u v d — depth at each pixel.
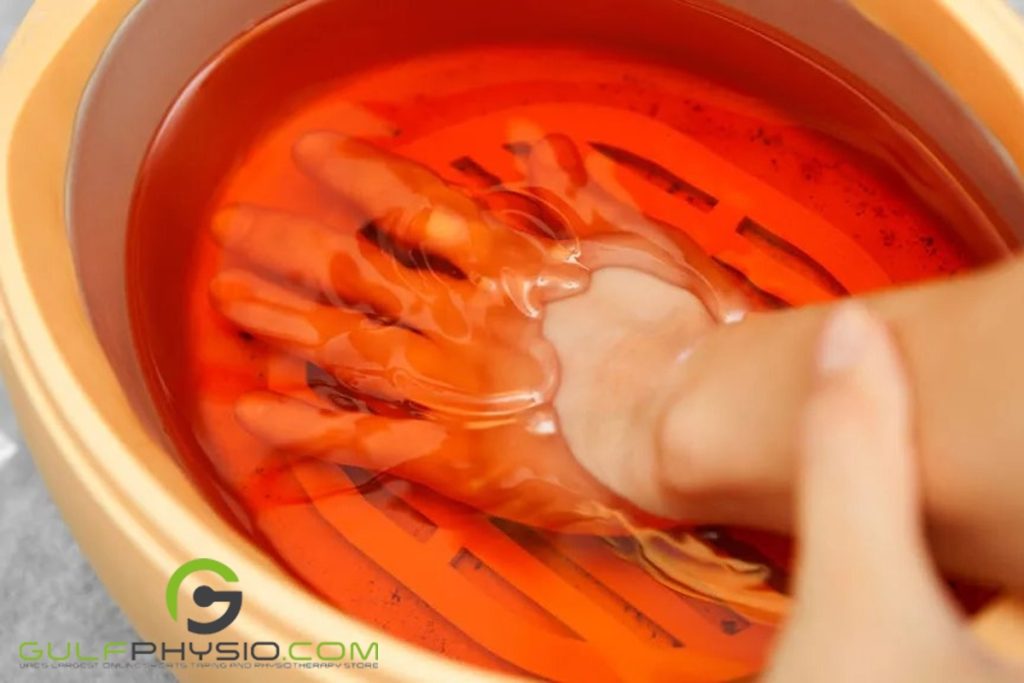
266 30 0.88
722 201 0.88
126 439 0.73
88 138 0.81
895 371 0.70
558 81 0.91
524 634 0.80
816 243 0.87
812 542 0.68
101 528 0.73
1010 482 0.69
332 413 0.82
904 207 0.87
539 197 0.88
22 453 0.87
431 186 0.86
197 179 0.87
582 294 0.84
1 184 0.76
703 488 0.77
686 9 0.88
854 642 0.67
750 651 0.79
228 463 0.82
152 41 0.83
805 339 0.74
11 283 0.75
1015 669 0.67
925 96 0.84
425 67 0.91
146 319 0.82
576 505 0.81
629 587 0.81
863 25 0.84
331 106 0.90
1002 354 0.69
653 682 0.79
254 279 0.85
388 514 0.82
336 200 0.87
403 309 0.84
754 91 0.89
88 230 0.80
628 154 0.89
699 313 0.83
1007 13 0.81
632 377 0.81
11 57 0.79
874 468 0.68
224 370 0.84
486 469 0.82
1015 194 0.81
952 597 0.72
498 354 0.83
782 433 0.74
